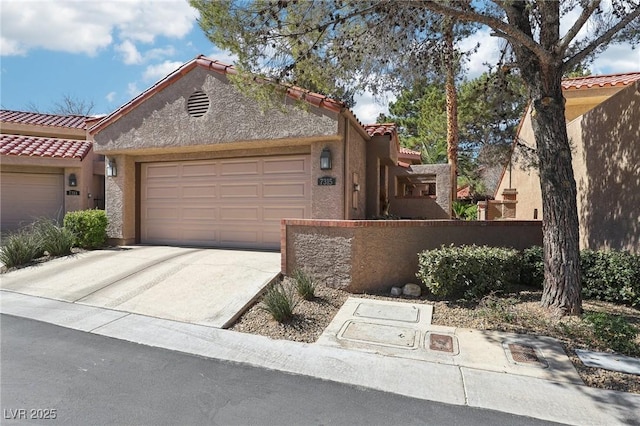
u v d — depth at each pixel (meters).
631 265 7.27
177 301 7.45
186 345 5.65
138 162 13.67
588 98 14.15
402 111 34.31
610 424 3.71
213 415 3.79
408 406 4.01
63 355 5.24
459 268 7.32
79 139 21.34
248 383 4.50
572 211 6.64
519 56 7.18
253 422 3.67
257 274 8.71
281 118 10.42
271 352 5.42
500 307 6.75
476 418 3.79
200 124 11.38
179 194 13.18
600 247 9.52
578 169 10.82
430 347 5.54
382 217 13.34
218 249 12.04
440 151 27.52
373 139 13.59
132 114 12.34
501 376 4.68
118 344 5.66
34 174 16.47
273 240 11.83
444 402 4.10
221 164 12.55
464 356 5.23
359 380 4.60
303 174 11.42
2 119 20.03
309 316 6.80
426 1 6.54
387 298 7.87
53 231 11.62
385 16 7.61
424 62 8.81
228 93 11.04
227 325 6.42
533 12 7.50
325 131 10.00
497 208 19.44
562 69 6.79
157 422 3.65
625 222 8.50
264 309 6.76
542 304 6.84
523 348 5.46
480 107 13.09
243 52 7.32
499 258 7.43
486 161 15.07
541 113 6.89
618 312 6.95
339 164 10.38
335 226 8.28
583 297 7.87
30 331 6.14
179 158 12.99
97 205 18.70
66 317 6.80
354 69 8.46
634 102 8.18
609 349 5.41
